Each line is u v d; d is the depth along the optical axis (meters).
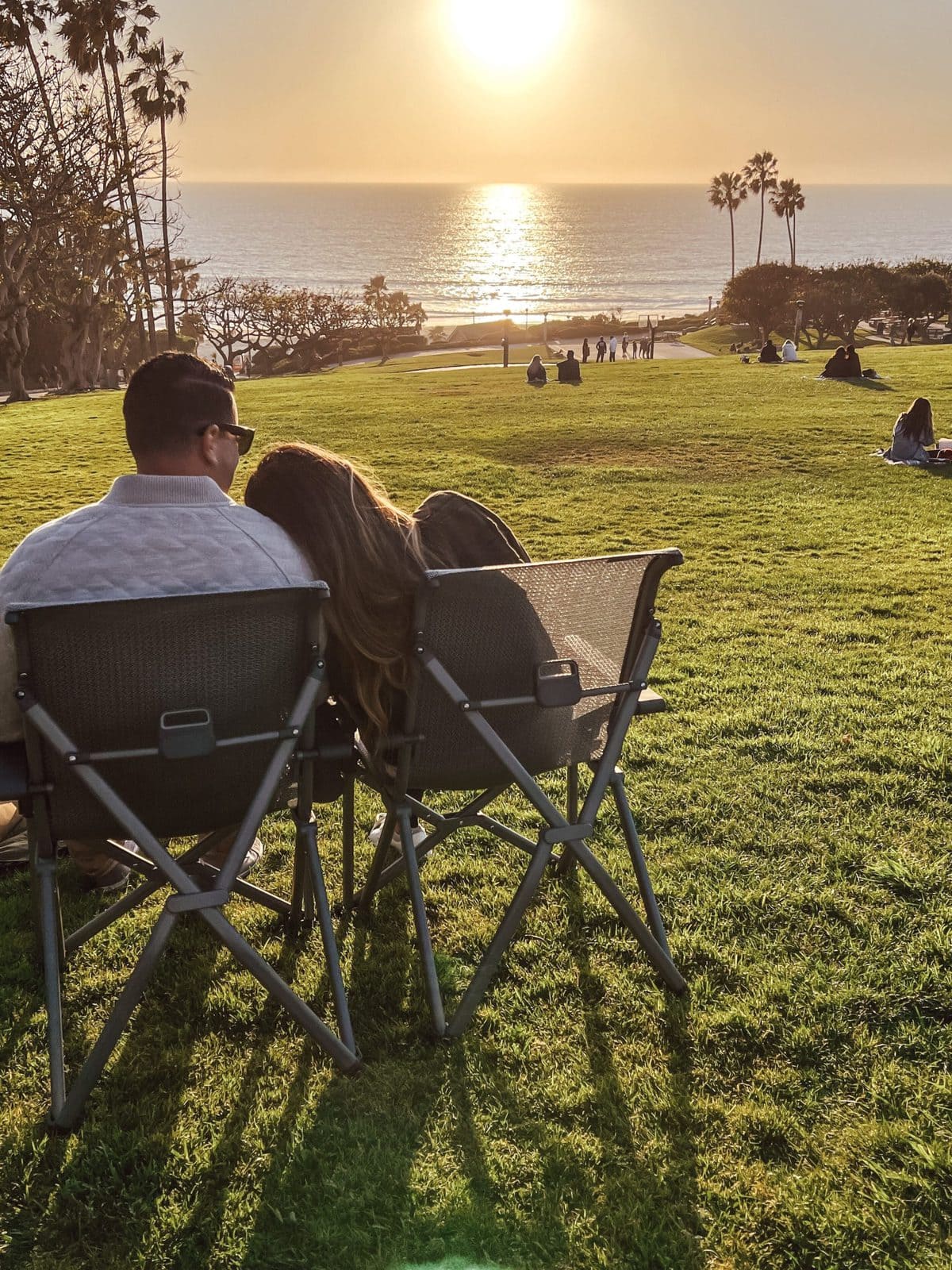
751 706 4.86
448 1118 2.29
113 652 1.96
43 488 12.27
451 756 2.48
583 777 4.00
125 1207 2.06
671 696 5.04
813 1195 2.07
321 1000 2.69
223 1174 2.14
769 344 33.41
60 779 2.08
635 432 16.39
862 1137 2.22
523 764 2.56
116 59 41.09
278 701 2.17
